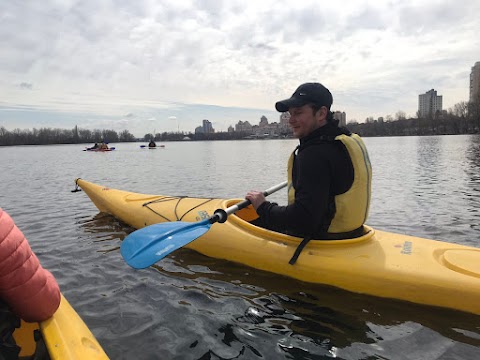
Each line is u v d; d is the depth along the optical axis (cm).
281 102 275
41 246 423
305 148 275
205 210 414
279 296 284
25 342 188
